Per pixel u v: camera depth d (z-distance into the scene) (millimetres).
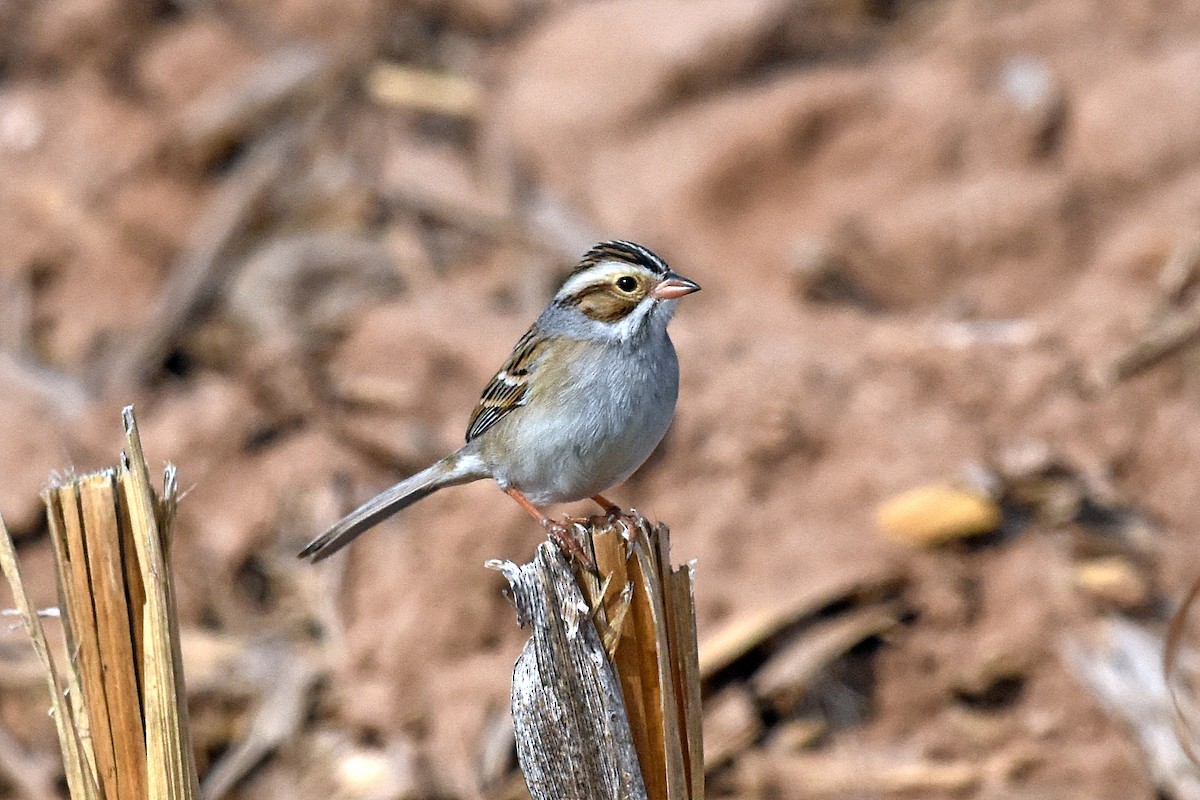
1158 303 13773
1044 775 11203
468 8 17500
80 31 17359
